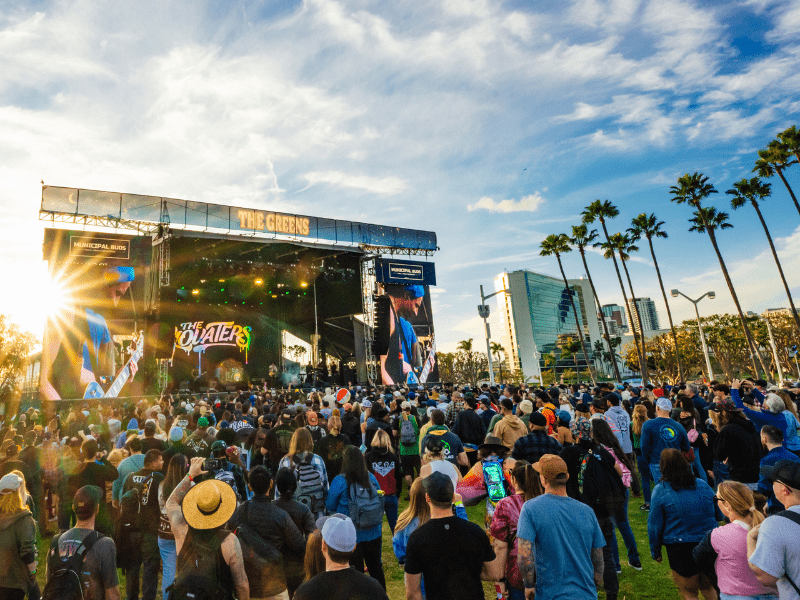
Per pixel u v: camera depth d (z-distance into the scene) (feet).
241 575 10.93
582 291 632.38
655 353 276.62
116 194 87.15
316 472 17.80
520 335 534.37
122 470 18.98
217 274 105.29
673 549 13.94
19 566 13.53
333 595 8.72
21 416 51.80
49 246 78.38
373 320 123.95
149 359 87.15
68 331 77.51
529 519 11.01
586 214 162.61
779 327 243.81
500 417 27.89
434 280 131.75
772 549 9.59
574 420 28.12
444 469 15.47
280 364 126.41
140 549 16.76
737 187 136.77
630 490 32.99
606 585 16.12
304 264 117.60
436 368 127.34
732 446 20.12
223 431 22.49
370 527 16.48
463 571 10.20
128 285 82.53
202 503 10.73
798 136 114.93
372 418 29.14
